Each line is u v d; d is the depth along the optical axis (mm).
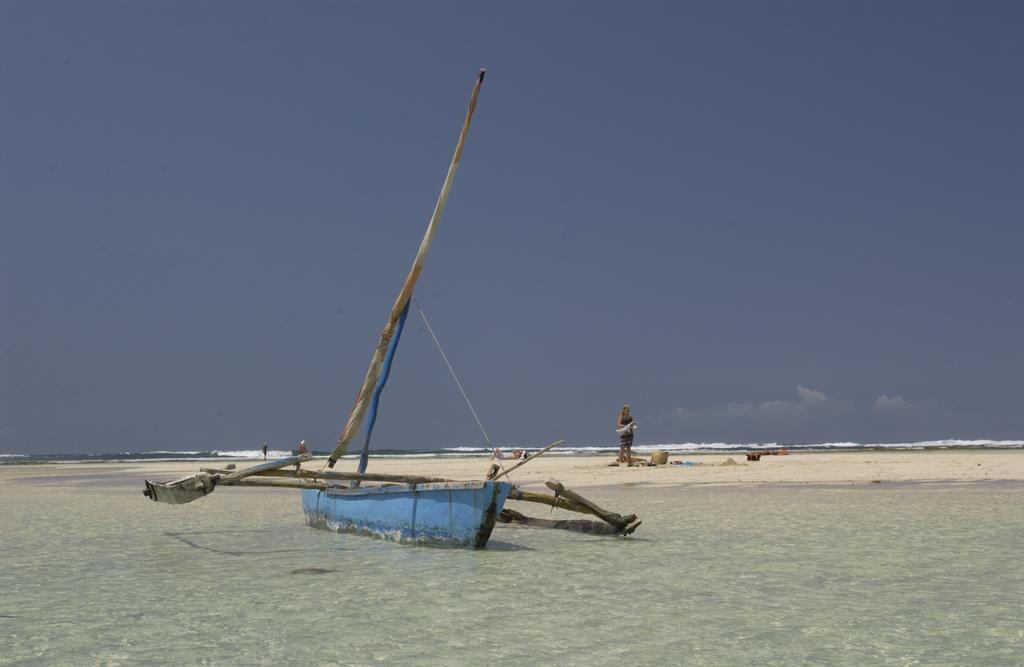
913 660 7160
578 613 9008
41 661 7406
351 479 15711
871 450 76125
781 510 19438
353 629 8406
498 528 16906
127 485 34094
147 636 8227
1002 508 19219
